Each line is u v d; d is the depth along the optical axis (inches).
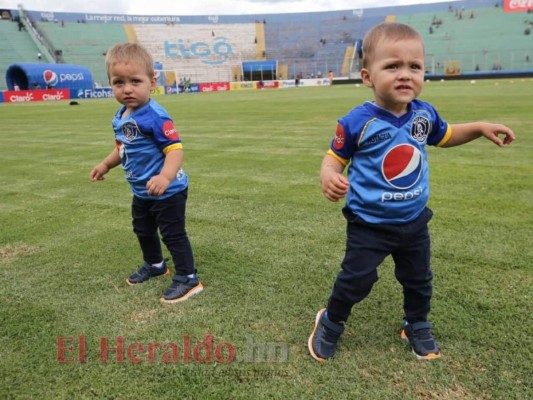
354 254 79.2
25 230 160.9
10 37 1798.7
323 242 138.9
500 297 101.6
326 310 87.6
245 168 248.7
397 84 71.2
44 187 226.5
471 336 87.8
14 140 413.1
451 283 108.7
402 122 75.4
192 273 109.7
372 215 77.8
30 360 85.5
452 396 72.8
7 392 76.9
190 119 542.0
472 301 100.3
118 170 263.1
